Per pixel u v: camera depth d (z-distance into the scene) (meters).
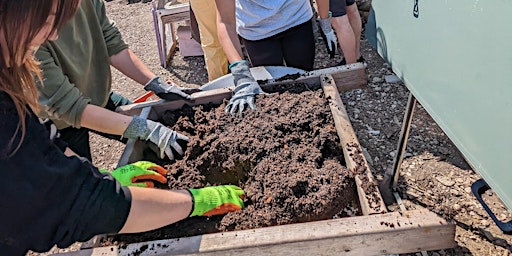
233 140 1.90
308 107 2.02
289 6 2.69
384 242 1.33
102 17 2.25
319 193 1.61
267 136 1.90
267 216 1.59
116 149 3.35
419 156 2.62
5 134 0.92
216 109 2.12
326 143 1.84
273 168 1.75
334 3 3.08
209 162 1.89
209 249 1.33
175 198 1.36
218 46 3.35
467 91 1.31
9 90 0.93
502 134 1.17
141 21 5.39
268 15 2.64
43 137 1.01
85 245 1.54
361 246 1.33
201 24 3.27
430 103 1.51
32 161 0.96
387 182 2.41
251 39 2.77
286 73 2.36
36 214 0.99
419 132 2.80
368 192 1.54
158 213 1.26
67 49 1.92
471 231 2.14
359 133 2.87
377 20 1.98
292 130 1.92
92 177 1.09
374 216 1.36
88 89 2.20
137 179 1.68
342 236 1.31
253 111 2.04
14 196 0.95
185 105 2.18
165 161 1.93
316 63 3.84
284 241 1.32
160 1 4.23
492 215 1.56
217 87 2.32
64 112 1.78
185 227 1.59
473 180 2.42
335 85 2.14
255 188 1.71
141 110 2.18
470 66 1.30
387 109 3.05
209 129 1.99
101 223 1.09
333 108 1.97
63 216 1.02
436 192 2.37
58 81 1.74
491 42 1.22
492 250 2.04
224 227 1.58
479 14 1.27
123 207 1.13
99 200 1.08
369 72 3.46
